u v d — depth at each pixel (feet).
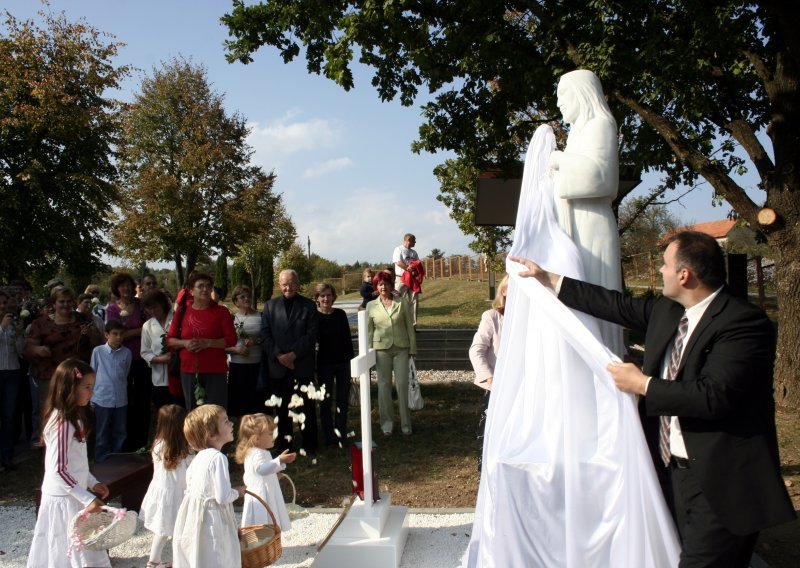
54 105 66.13
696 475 8.30
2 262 64.39
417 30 32.22
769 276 65.05
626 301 9.56
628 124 34.86
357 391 30.89
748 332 8.21
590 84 10.55
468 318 61.21
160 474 14.42
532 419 10.32
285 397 23.40
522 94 35.58
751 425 8.21
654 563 8.82
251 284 119.24
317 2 32.53
